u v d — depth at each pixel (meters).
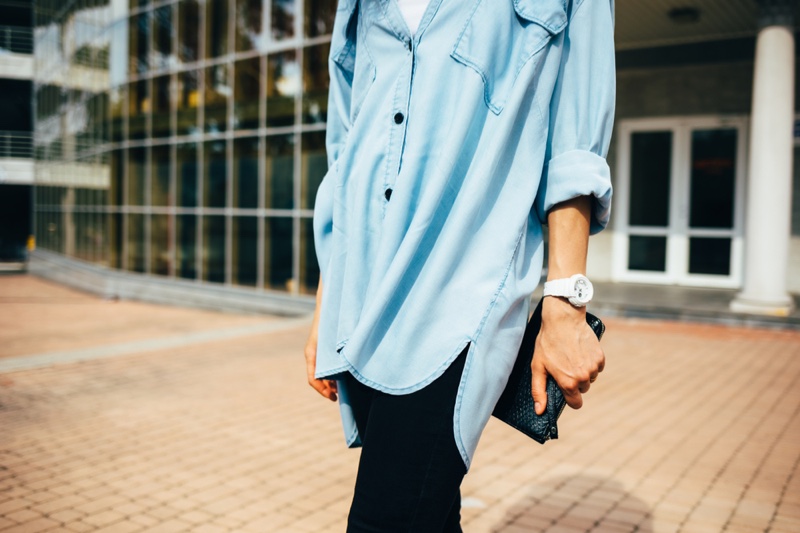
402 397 1.20
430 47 1.27
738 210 12.09
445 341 1.19
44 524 3.28
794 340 8.30
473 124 1.24
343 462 4.20
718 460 4.18
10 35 32.62
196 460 4.24
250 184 13.66
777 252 9.27
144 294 16.52
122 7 17.75
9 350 9.73
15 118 35.28
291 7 12.69
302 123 12.54
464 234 1.22
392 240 1.25
